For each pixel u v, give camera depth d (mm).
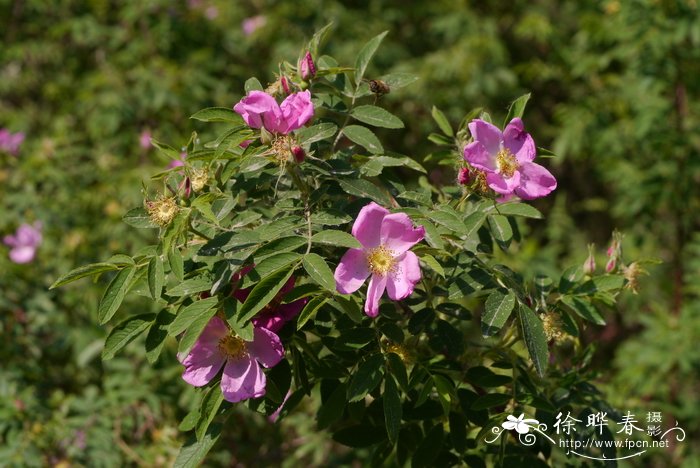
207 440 2885
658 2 6574
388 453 3344
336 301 2740
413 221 2746
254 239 2695
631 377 6086
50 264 5996
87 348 5508
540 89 8703
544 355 2734
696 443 6215
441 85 8078
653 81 6785
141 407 5031
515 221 3455
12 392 5121
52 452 4891
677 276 6734
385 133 7902
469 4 8773
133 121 7004
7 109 7898
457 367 3164
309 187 3031
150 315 2834
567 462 3494
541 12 8836
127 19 7348
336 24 8062
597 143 7605
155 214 2775
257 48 8188
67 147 6602
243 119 2936
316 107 3070
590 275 3436
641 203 7023
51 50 7863
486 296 3199
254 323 2734
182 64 7285
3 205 6258
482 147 2848
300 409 4934
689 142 6785
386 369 2832
